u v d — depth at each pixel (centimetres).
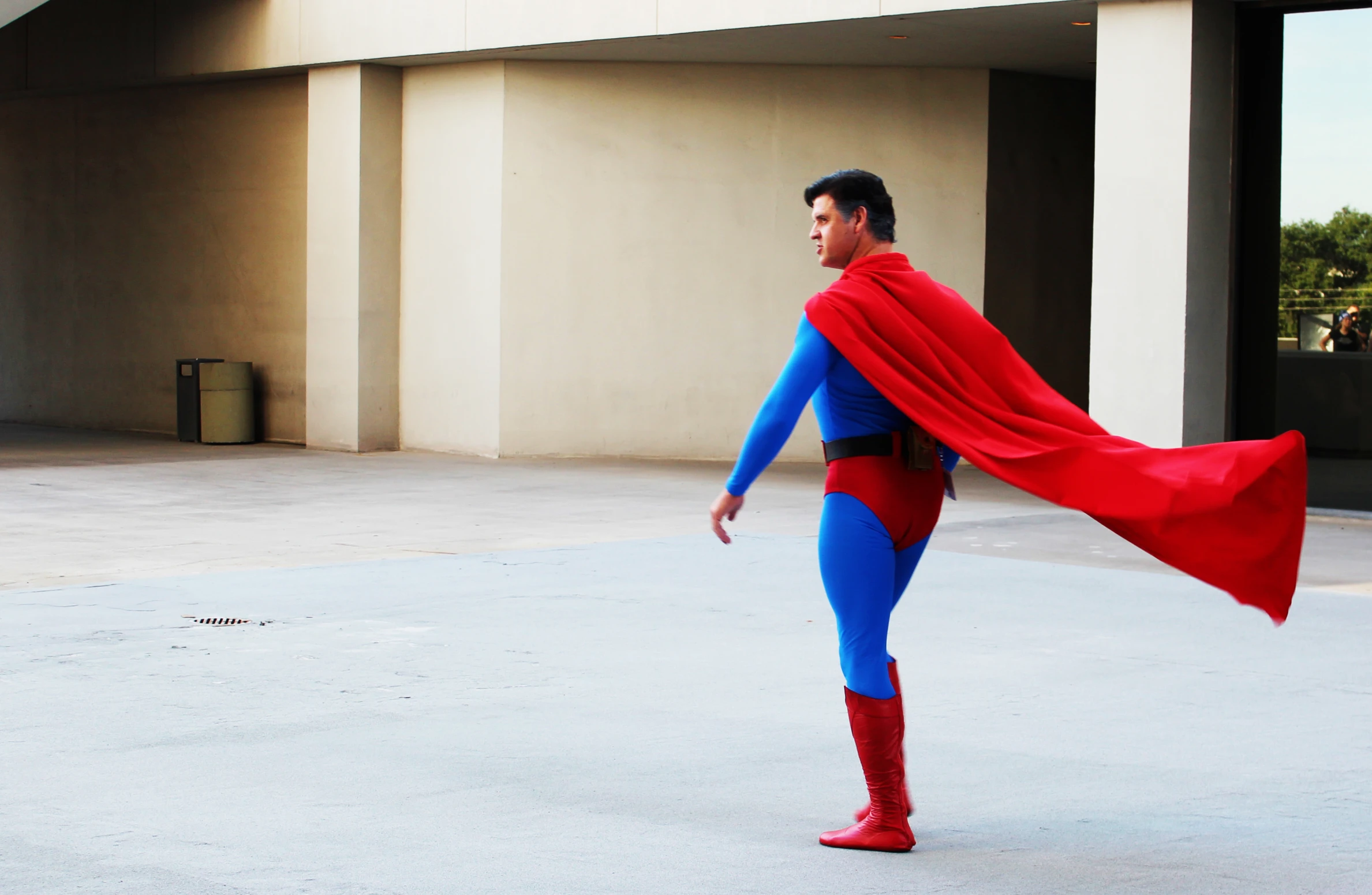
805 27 1441
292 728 533
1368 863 396
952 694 599
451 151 1756
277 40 1819
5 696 577
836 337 386
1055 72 1683
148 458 1714
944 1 1328
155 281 2078
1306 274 1277
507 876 379
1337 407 1272
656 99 1709
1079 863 394
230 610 773
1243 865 393
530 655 666
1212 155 1259
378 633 714
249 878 376
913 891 371
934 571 930
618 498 1357
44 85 2066
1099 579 900
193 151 2023
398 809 437
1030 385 395
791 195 1703
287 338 1931
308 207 1822
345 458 1728
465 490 1420
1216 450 371
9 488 1398
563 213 1719
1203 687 615
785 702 580
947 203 1672
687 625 741
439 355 1780
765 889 371
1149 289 1261
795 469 1641
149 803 440
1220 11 1257
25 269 2239
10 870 380
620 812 436
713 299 1722
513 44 1619
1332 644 708
